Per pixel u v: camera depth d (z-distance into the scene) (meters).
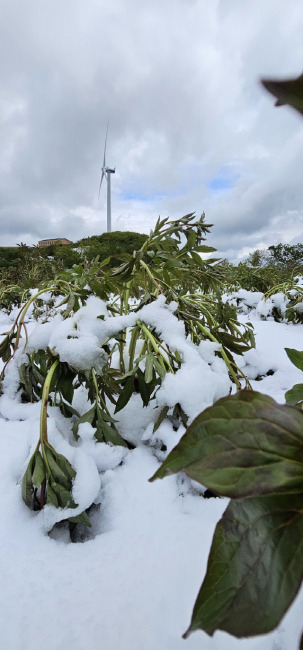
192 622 0.23
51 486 0.71
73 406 1.11
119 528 0.68
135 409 1.04
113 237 21.59
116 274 1.01
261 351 1.97
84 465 0.75
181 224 1.16
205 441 0.27
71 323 0.90
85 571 0.57
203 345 1.04
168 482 0.80
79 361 0.82
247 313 3.77
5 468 0.83
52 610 0.50
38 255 7.19
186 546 0.61
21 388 1.12
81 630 0.48
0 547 0.63
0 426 1.02
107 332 0.92
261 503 0.27
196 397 0.85
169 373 0.88
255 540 0.26
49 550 0.62
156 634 0.47
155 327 0.97
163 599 0.51
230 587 0.24
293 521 0.26
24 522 0.70
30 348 1.02
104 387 0.91
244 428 0.27
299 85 0.16
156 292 1.08
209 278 1.28
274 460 0.26
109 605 0.51
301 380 1.61
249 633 0.22
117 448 0.88
